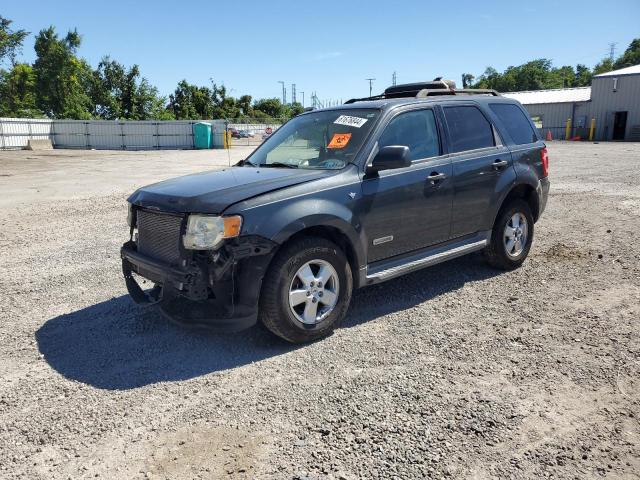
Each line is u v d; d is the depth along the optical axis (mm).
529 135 6266
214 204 3842
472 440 2904
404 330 4441
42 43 69875
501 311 4812
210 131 44469
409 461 2740
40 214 10703
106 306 5234
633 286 5371
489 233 5688
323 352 4070
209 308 3943
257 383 3623
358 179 4453
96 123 46062
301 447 2891
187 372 3820
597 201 10484
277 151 5250
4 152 38719
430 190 4953
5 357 4141
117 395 3520
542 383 3494
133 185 15898
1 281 6145
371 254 4590
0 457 2889
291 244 4051
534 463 2705
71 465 2807
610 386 3434
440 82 5957
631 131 42562
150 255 4293
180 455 2859
